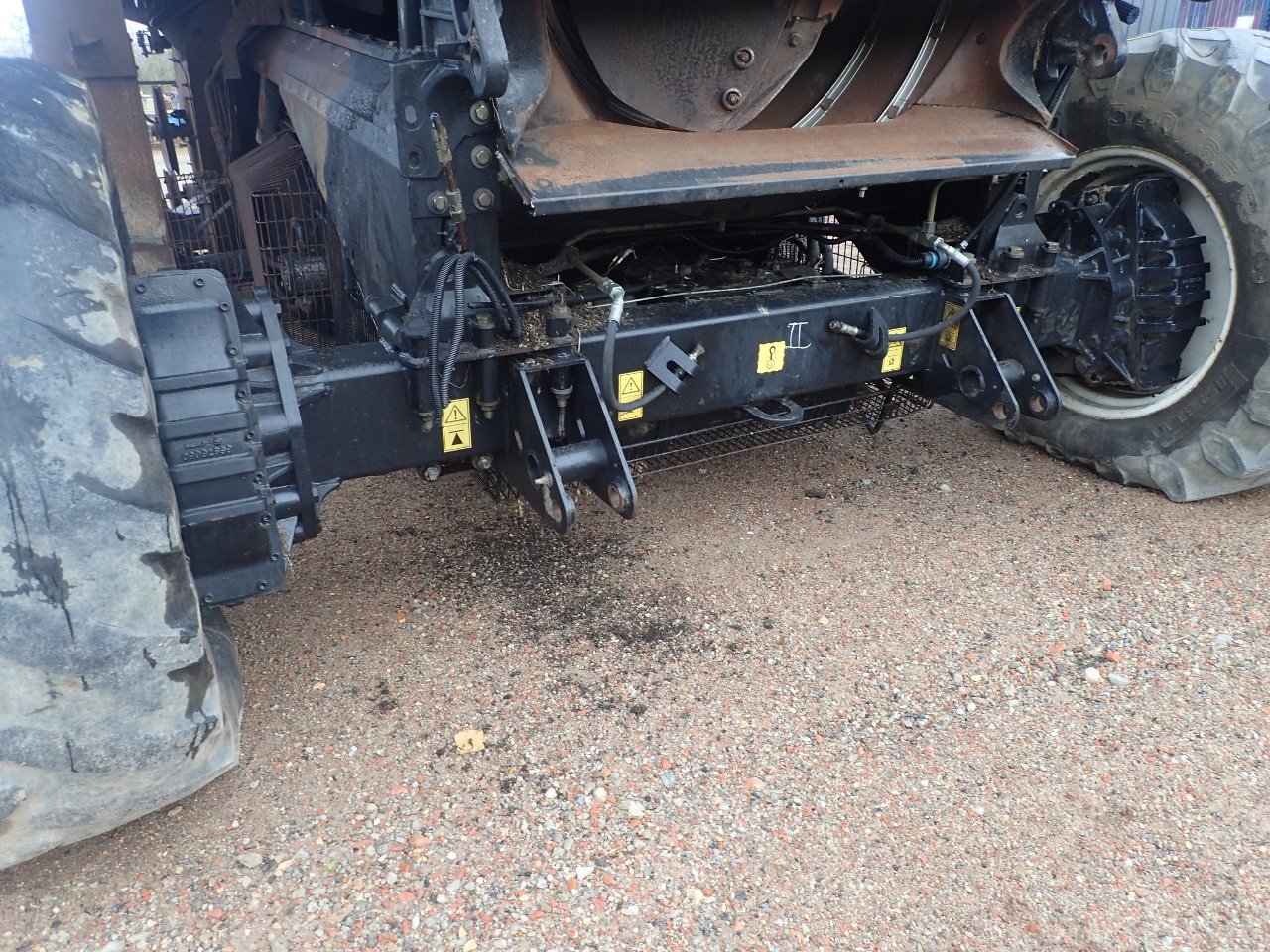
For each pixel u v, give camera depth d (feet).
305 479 6.61
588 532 10.00
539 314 7.61
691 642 8.27
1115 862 6.20
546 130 7.47
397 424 7.15
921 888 6.01
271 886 5.97
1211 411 10.05
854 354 8.91
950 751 7.10
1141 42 10.28
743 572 9.29
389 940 5.63
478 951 5.57
